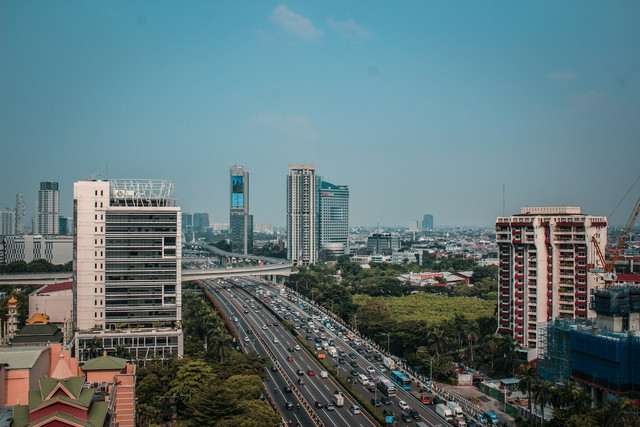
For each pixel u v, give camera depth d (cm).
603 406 18738
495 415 19038
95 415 12494
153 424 16375
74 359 15675
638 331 18938
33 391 12244
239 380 19712
